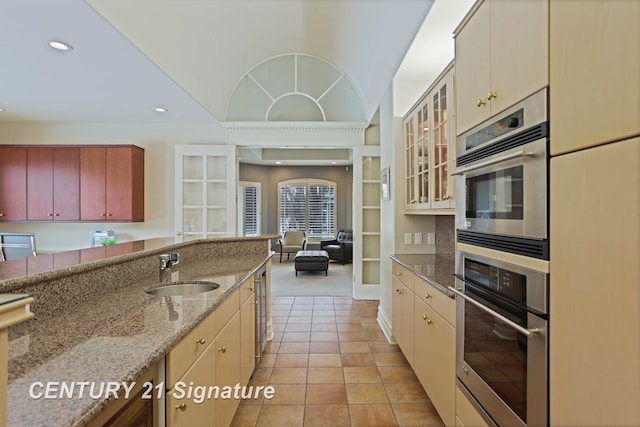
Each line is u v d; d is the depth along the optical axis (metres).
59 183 4.51
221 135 4.92
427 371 2.21
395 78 3.36
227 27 3.53
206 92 4.10
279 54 4.52
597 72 0.84
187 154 4.74
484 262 1.44
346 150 8.81
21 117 4.55
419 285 2.39
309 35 4.15
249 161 9.12
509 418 1.25
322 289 5.86
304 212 10.12
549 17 1.02
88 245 4.88
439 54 2.85
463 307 1.65
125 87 3.48
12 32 2.42
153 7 2.62
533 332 1.10
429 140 2.62
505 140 1.27
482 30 1.46
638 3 0.73
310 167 10.12
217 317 1.66
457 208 1.72
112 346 1.05
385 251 3.80
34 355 0.98
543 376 1.06
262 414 2.23
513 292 1.22
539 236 1.08
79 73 3.13
